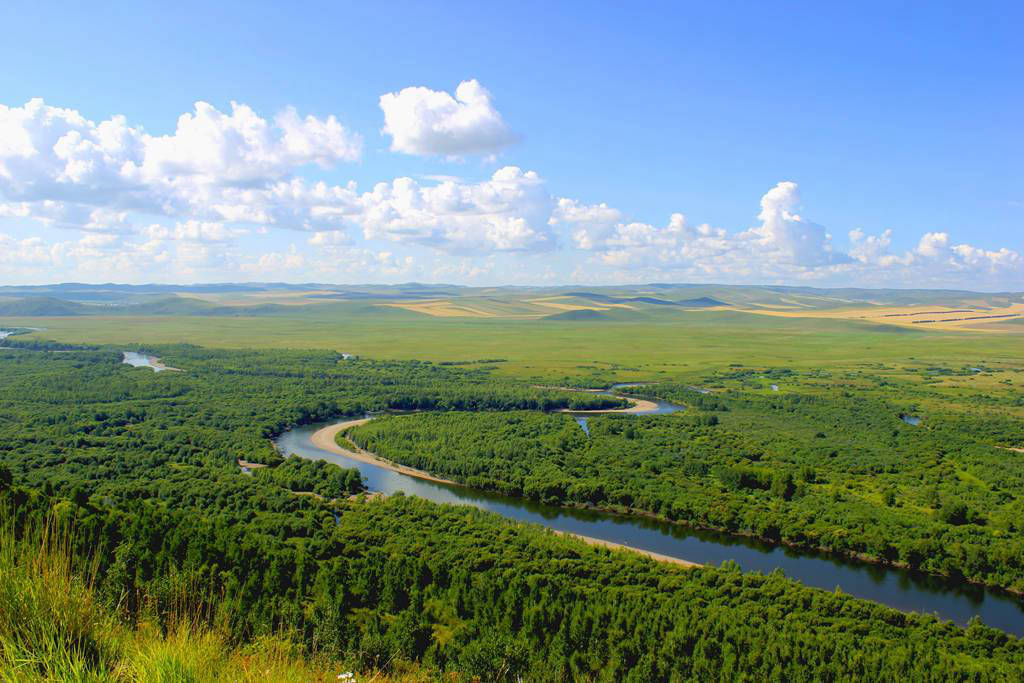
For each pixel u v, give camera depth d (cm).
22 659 1775
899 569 12144
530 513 15100
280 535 12000
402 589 9338
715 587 10294
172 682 1908
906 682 7562
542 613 8500
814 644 8325
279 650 2622
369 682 3706
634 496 15300
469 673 6950
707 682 7531
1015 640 8850
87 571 2262
